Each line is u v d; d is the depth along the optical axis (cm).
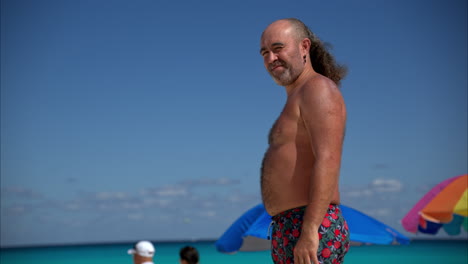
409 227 925
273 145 224
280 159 218
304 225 196
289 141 217
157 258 7812
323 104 205
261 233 909
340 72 250
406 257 6531
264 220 934
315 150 203
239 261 5716
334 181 199
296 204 211
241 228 1052
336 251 206
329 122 203
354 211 986
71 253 11731
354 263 5225
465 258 6078
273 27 229
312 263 194
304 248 195
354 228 938
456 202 882
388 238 924
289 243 209
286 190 213
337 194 214
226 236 1068
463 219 988
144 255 618
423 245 12100
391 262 5375
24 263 8081
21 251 14112
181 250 755
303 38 230
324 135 202
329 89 209
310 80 216
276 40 225
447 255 7044
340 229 209
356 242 991
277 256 219
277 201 217
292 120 216
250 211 1076
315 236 194
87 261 7725
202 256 7269
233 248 1049
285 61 224
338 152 202
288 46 225
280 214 216
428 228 1001
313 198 196
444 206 888
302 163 212
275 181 218
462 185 920
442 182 960
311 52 243
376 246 10681
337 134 203
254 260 5866
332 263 206
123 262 7238
